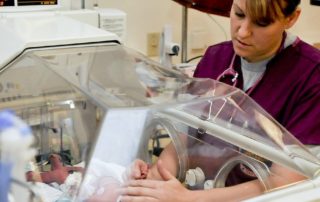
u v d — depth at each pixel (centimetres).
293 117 130
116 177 104
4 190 57
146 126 110
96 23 173
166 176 111
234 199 96
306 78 132
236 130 114
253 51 131
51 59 126
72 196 101
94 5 191
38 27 147
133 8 239
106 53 135
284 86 134
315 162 100
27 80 122
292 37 138
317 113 126
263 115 116
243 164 107
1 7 160
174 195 101
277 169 99
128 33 242
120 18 177
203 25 262
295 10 125
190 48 262
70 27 149
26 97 116
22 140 55
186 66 214
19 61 126
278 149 104
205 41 265
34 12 165
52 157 111
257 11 120
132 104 104
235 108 118
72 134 113
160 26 250
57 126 114
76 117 112
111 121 104
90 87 112
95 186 102
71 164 110
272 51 134
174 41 257
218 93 119
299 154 103
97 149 106
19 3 163
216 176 112
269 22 123
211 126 118
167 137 120
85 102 109
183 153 120
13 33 139
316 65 132
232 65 147
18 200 62
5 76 124
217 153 115
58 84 118
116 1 233
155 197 100
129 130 108
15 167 57
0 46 138
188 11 241
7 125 55
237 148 111
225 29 268
